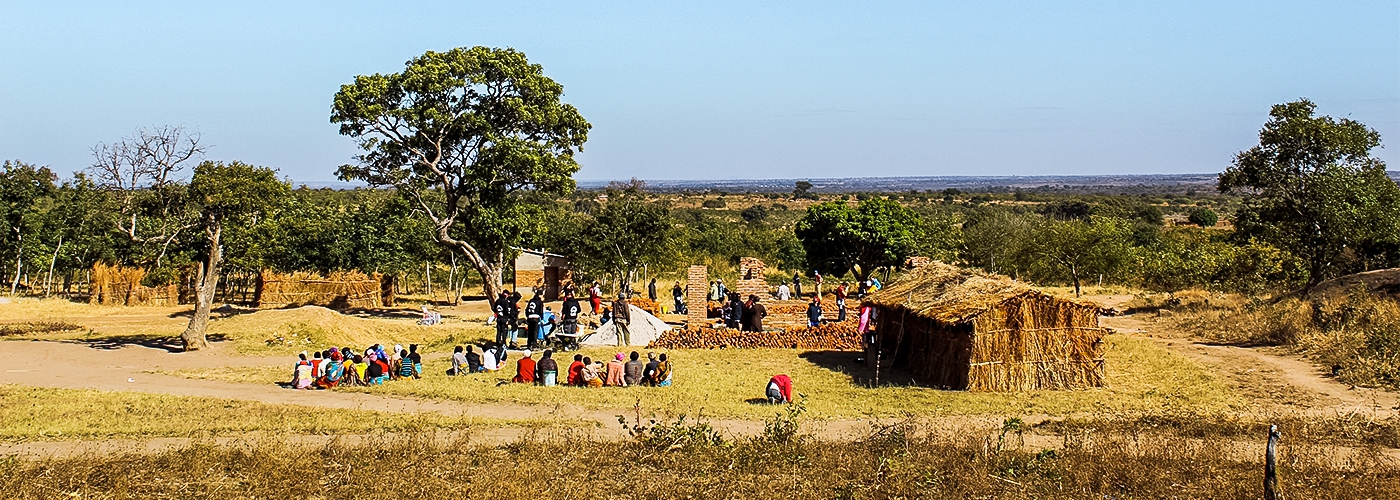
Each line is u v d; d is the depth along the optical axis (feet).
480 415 64.95
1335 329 93.45
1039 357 75.31
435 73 125.59
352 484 44.55
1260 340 98.53
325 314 109.40
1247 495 42.27
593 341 101.09
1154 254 169.99
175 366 88.28
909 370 84.79
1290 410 66.23
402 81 126.52
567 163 135.85
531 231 139.64
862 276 170.50
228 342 101.86
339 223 160.25
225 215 100.27
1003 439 53.88
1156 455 49.60
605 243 176.65
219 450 50.55
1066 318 75.87
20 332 108.88
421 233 156.04
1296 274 141.18
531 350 97.66
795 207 595.47
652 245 179.73
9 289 171.94
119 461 47.85
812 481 45.47
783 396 69.72
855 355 94.63
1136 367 83.82
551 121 132.05
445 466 47.60
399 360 81.76
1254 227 136.98
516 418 63.77
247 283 154.10
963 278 83.10
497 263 139.33
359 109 123.24
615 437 57.00
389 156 130.00
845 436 57.77
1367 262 135.03
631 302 135.74
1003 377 74.74
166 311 135.23
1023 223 191.52
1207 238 178.19
